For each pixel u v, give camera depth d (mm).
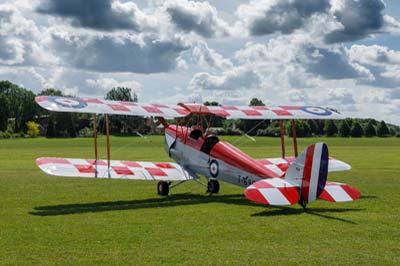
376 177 19094
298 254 7012
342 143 62406
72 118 102125
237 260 6711
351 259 6754
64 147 48719
